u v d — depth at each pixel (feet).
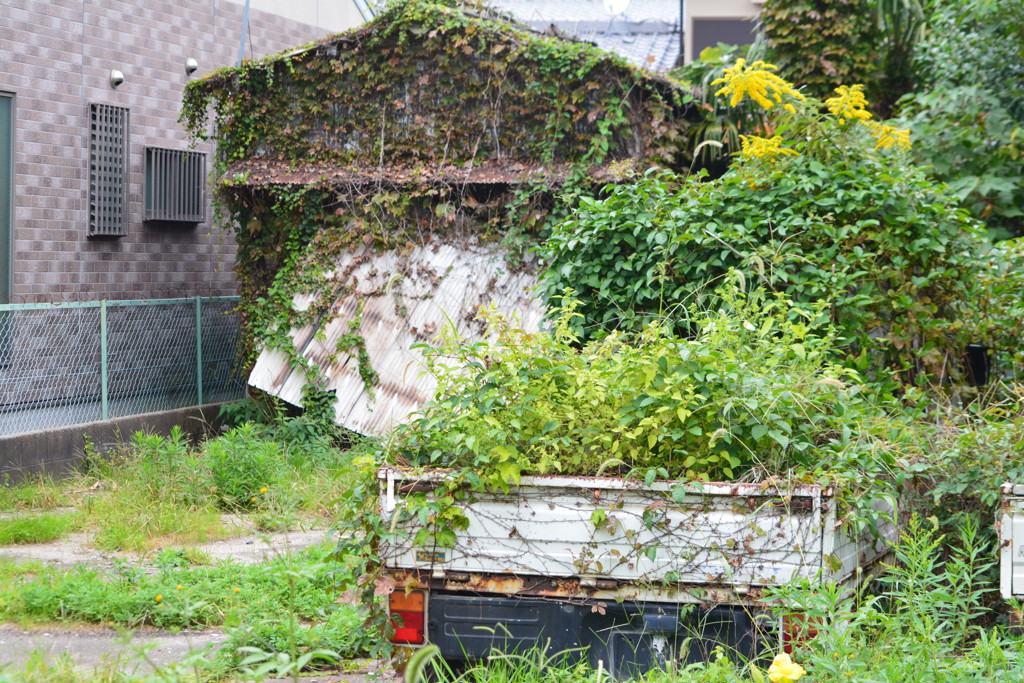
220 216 42.70
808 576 14.42
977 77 44.47
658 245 26.30
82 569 22.89
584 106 38.81
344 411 38.06
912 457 17.52
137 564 24.45
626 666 15.02
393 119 41.04
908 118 44.06
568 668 14.93
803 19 47.01
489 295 37.83
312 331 39.96
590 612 15.21
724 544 14.69
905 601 15.03
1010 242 29.71
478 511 15.44
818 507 14.44
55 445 34.86
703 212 25.88
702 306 24.85
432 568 15.58
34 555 25.68
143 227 45.96
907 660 13.71
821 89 46.98
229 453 32.19
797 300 24.39
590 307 27.61
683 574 14.79
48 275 41.39
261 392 42.24
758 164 26.89
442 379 16.57
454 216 38.93
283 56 41.57
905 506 18.26
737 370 15.90
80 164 42.73
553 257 29.37
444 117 40.40
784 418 15.96
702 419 15.87
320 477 32.48
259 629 18.42
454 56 40.19
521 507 15.33
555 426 15.57
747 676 14.32
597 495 15.07
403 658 15.61
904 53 48.55
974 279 26.86
